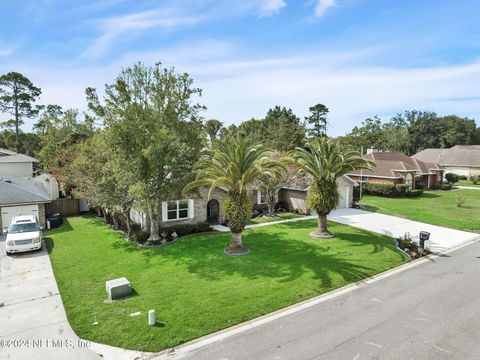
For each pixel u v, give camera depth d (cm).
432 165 4894
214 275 1453
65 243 2041
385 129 8725
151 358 888
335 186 2081
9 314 1139
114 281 1280
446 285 1373
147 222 2166
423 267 1606
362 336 980
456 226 2450
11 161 4144
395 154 5016
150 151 1759
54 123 3900
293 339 968
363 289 1332
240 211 1733
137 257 1720
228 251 1767
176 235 2098
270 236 2112
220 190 2519
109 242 2039
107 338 976
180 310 1138
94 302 1212
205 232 2255
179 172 1972
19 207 2350
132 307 1166
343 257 1698
